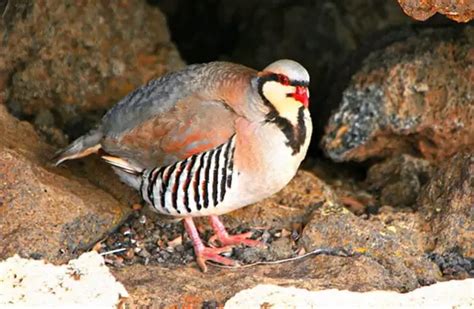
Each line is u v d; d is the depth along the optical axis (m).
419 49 13.19
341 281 10.30
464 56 12.95
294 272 10.59
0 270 9.98
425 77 13.00
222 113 10.43
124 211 11.52
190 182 10.45
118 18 13.70
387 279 10.45
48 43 13.20
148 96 10.94
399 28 14.16
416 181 12.77
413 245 11.27
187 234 11.48
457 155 11.95
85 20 13.39
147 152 10.71
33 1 13.08
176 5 18.31
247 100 10.39
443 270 10.95
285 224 11.70
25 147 12.05
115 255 10.96
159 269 10.51
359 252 10.95
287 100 10.29
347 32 16.95
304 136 10.53
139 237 11.35
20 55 13.19
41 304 9.65
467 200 11.38
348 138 13.37
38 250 10.26
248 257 10.95
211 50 18.33
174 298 9.87
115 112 11.18
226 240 11.28
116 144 10.91
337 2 17.00
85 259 10.40
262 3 17.86
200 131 10.41
